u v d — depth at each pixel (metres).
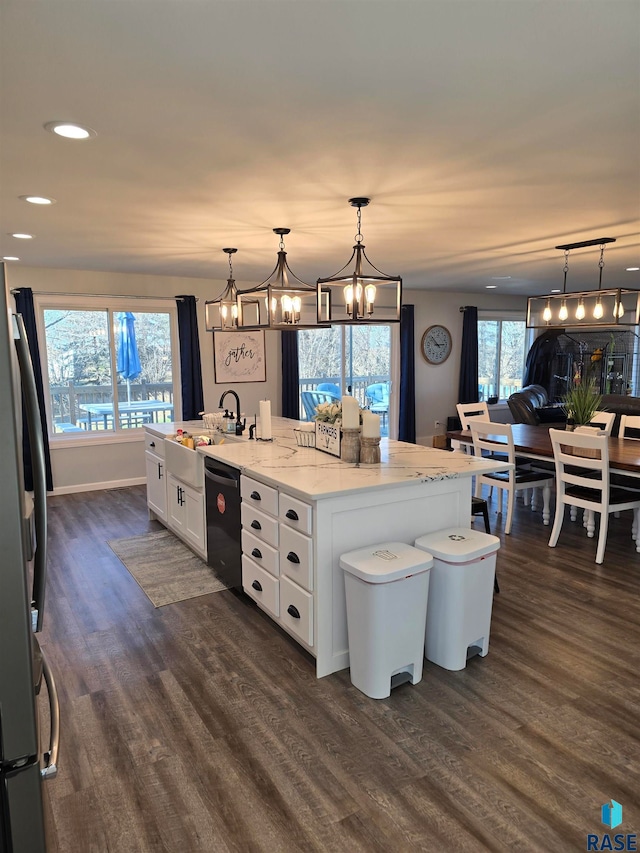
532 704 2.30
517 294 9.12
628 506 3.89
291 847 1.64
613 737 2.10
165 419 6.50
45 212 3.40
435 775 1.92
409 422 8.32
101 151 2.40
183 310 6.29
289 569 2.68
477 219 3.71
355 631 2.39
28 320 5.41
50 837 1.69
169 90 1.85
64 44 1.56
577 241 4.52
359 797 1.82
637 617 3.04
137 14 1.42
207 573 3.73
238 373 6.86
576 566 3.77
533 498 5.15
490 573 2.59
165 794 1.85
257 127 2.16
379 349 8.30
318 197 3.13
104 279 5.91
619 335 8.84
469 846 1.63
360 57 1.65
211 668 2.60
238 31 1.50
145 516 5.08
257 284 6.86
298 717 2.24
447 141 2.33
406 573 2.31
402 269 6.12
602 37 1.55
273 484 2.73
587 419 4.84
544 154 2.49
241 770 1.95
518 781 1.88
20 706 1.10
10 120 2.08
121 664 2.64
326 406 3.37
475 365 8.93
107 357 6.08
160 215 3.50
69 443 5.87
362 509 2.56
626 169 2.70
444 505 2.86
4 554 1.05
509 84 1.83
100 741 2.11
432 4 1.38
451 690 2.41
